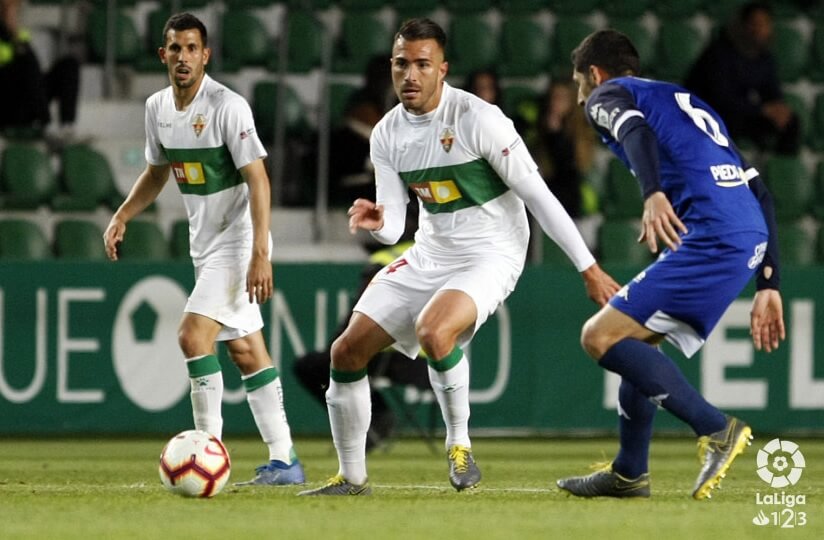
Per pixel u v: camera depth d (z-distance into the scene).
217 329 24.59
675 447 40.00
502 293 21.97
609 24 57.69
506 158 21.25
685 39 57.53
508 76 55.44
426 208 22.09
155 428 41.53
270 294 23.70
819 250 50.97
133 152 50.94
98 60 54.59
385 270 22.30
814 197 53.19
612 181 51.94
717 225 19.94
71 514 17.83
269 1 56.28
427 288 21.81
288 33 55.34
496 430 42.22
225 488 23.62
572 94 46.19
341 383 21.70
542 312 42.28
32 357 41.16
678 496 21.86
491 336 42.19
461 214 21.83
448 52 55.84
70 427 41.25
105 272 41.34
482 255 21.77
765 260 20.77
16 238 46.81
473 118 21.39
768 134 52.06
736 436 20.02
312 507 19.03
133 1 56.41
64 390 41.28
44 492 22.22
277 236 48.84
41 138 50.72
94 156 49.62
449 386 21.41
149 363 41.50
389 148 22.20
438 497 21.28
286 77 54.56
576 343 42.41
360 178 47.91
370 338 21.58
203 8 55.69
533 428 42.25
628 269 42.66
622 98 20.05
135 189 25.73
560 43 56.81
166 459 20.59
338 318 41.66
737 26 51.91
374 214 21.62
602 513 18.22
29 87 49.62
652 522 16.98
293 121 52.28
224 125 23.89
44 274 41.22
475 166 21.55
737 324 42.53
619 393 21.09
